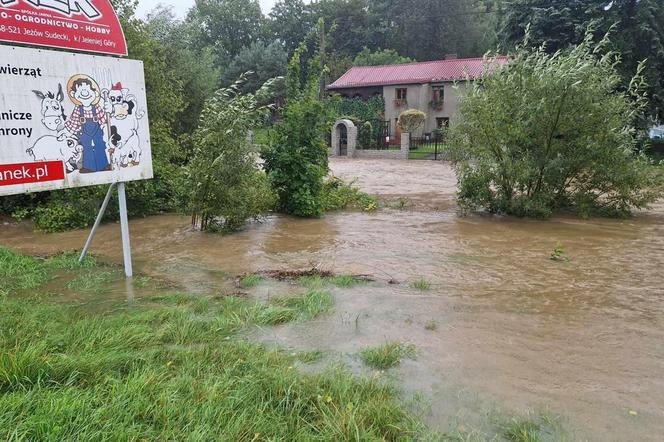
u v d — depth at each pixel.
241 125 9.02
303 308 4.96
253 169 9.54
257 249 7.91
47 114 5.31
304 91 11.24
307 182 11.03
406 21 63.19
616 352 4.01
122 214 6.16
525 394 3.30
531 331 4.45
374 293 5.50
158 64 12.61
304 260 7.15
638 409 3.12
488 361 3.80
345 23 67.19
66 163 5.51
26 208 10.52
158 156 11.74
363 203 12.59
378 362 3.71
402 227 9.84
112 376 3.20
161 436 2.59
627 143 10.91
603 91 10.61
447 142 11.65
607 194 12.00
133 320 4.35
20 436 2.45
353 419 2.78
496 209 11.38
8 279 5.99
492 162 11.09
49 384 3.05
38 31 5.25
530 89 10.62
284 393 3.12
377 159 30.58
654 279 6.21
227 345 3.90
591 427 2.91
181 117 19.78
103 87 5.79
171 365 3.50
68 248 8.13
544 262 7.05
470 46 63.94
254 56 56.06
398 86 39.69
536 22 27.28
